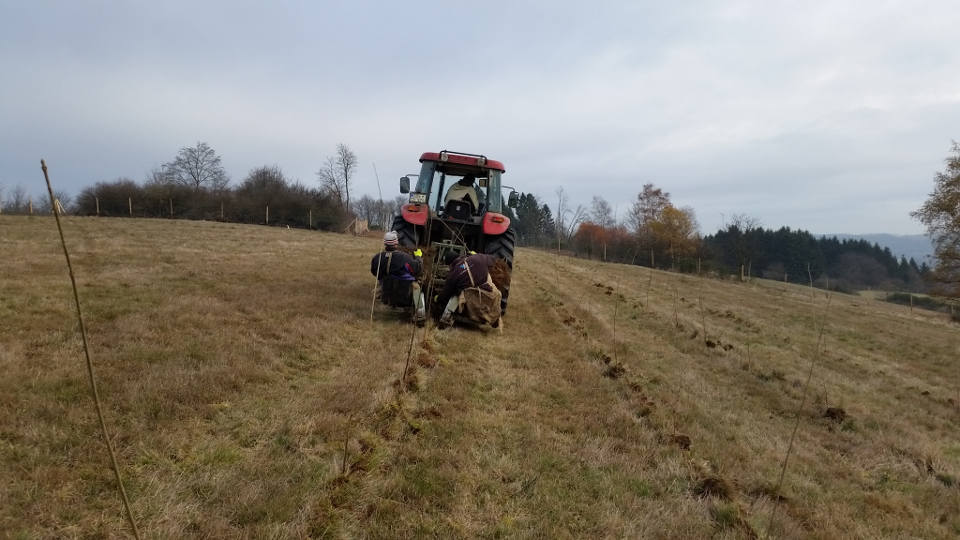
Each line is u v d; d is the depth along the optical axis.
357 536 2.53
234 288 7.98
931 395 8.15
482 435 3.84
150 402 3.38
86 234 15.34
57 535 2.16
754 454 4.43
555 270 20.62
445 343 6.32
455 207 8.93
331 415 3.66
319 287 9.01
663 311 12.95
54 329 4.74
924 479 4.60
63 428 2.93
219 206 43.22
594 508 3.07
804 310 18.05
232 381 3.95
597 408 4.78
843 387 7.67
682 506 3.27
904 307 27.84
